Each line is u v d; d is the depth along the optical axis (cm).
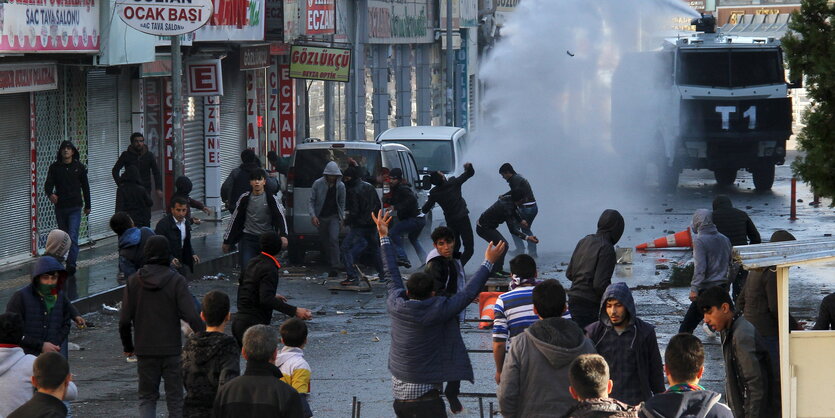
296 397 2100
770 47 9819
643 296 5191
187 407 2427
